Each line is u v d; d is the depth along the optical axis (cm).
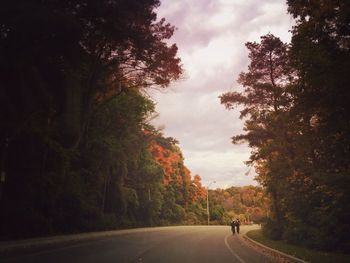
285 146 3114
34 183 3019
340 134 2084
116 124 4459
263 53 3388
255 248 2700
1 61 2327
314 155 2645
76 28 2331
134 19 2802
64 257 1711
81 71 3055
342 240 2144
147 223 6481
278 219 3600
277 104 3250
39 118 2833
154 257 1795
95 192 4450
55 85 2875
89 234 3331
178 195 9688
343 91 1767
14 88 2583
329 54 1708
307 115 2411
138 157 6231
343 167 2211
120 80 3591
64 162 3300
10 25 2197
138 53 3147
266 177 3516
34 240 2417
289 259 1895
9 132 2620
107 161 4575
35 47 2444
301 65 1825
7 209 2752
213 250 2334
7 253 1833
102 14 2591
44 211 3186
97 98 3853
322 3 1777
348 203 2033
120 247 2331
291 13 1892
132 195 5784
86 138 3872
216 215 11300
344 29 1733
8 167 2934
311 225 2670
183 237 3666
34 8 2155
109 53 3184
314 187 2644
